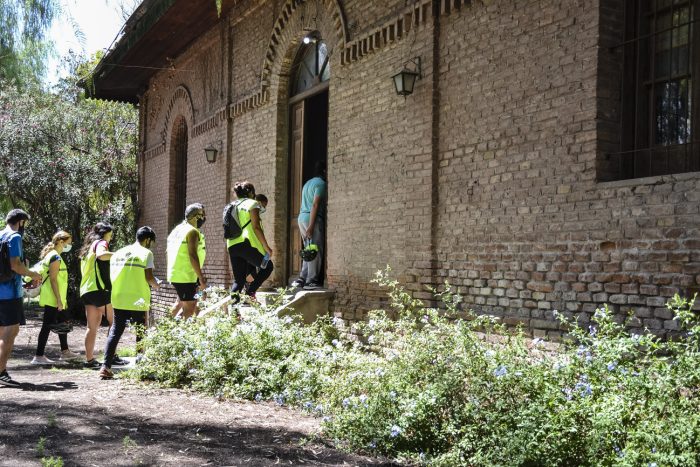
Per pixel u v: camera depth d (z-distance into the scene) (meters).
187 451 4.54
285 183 12.07
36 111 20.20
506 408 4.51
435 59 7.97
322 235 10.71
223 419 5.57
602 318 4.87
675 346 4.21
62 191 19.52
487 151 7.21
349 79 9.69
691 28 5.70
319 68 11.27
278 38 11.92
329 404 5.66
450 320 7.57
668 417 3.88
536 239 6.56
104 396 6.41
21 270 7.04
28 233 19.47
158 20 14.28
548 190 6.45
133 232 20.58
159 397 6.45
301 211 10.73
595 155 5.98
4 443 4.55
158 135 18.89
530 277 6.61
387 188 8.74
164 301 17.16
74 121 20.75
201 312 9.30
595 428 3.88
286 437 5.08
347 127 9.69
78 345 12.47
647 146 6.06
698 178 5.11
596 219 5.94
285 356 7.11
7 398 6.21
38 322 16.70
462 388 4.80
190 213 9.02
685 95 5.75
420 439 4.77
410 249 8.25
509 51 6.97
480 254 7.25
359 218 9.30
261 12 12.70
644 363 4.32
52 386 7.05
